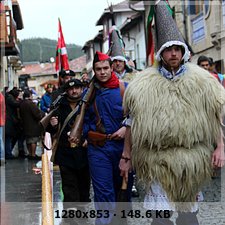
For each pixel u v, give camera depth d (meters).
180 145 4.10
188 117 4.03
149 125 4.05
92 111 4.96
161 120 4.03
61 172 5.97
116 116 4.88
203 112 4.07
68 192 5.94
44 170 6.84
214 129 4.14
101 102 4.90
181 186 4.14
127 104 4.20
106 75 4.91
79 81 5.91
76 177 5.98
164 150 4.12
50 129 6.04
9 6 14.97
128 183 4.94
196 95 4.05
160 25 4.12
